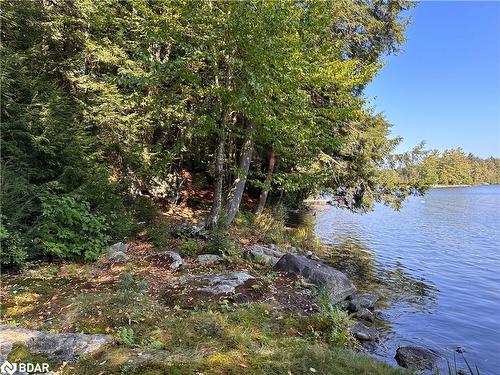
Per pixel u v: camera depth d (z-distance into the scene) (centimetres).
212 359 324
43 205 703
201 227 1075
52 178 870
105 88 1147
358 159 1551
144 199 1238
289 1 862
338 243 1620
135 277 644
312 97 1206
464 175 9569
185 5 880
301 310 576
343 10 1439
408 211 3303
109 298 478
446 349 626
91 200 898
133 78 887
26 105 862
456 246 1631
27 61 1086
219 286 588
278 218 1573
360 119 1533
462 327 728
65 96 1089
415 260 1342
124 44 1206
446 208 3638
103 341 339
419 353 571
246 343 376
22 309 462
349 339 519
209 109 1052
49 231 713
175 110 1074
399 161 1661
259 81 800
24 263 643
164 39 951
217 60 909
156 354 327
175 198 1586
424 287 1006
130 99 1073
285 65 848
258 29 789
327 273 784
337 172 1507
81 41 1264
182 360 318
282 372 325
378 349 589
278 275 768
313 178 1224
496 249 1573
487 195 5956
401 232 2016
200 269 750
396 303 859
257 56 799
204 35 902
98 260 731
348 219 2538
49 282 578
